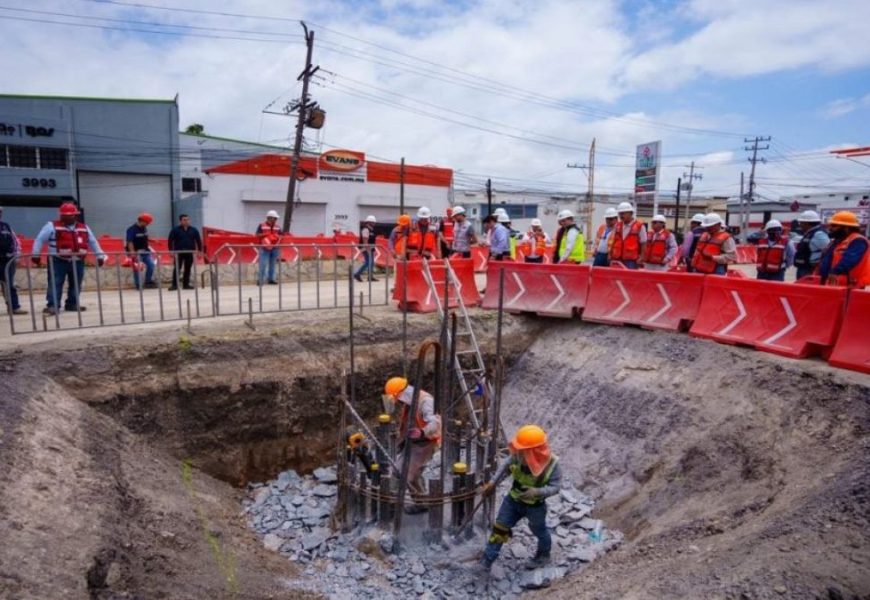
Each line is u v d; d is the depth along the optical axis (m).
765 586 3.89
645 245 10.92
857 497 4.79
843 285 7.94
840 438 5.98
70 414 7.07
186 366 8.54
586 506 7.81
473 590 6.30
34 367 7.51
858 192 59.12
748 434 6.86
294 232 38.44
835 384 6.57
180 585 5.41
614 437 8.59
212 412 8.59
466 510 7.23
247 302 11.98
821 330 7.48
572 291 10.92
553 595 5.59
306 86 28.00
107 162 31.88
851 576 3.91
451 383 8.48
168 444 8.21
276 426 9.10
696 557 4.92
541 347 11.03
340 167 39.12
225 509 7.90
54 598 4.22
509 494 6.39
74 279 9.59
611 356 9.65
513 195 68.69
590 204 48.84
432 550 7.00
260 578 6.27
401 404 8.42
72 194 30.73
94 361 7.96
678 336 9.12
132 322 9.52
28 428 6.11
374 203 40.44
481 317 11.30
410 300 11.19
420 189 42.16
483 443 8.02
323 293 13.83
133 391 8.05
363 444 7.66
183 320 9.77
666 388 8.43
